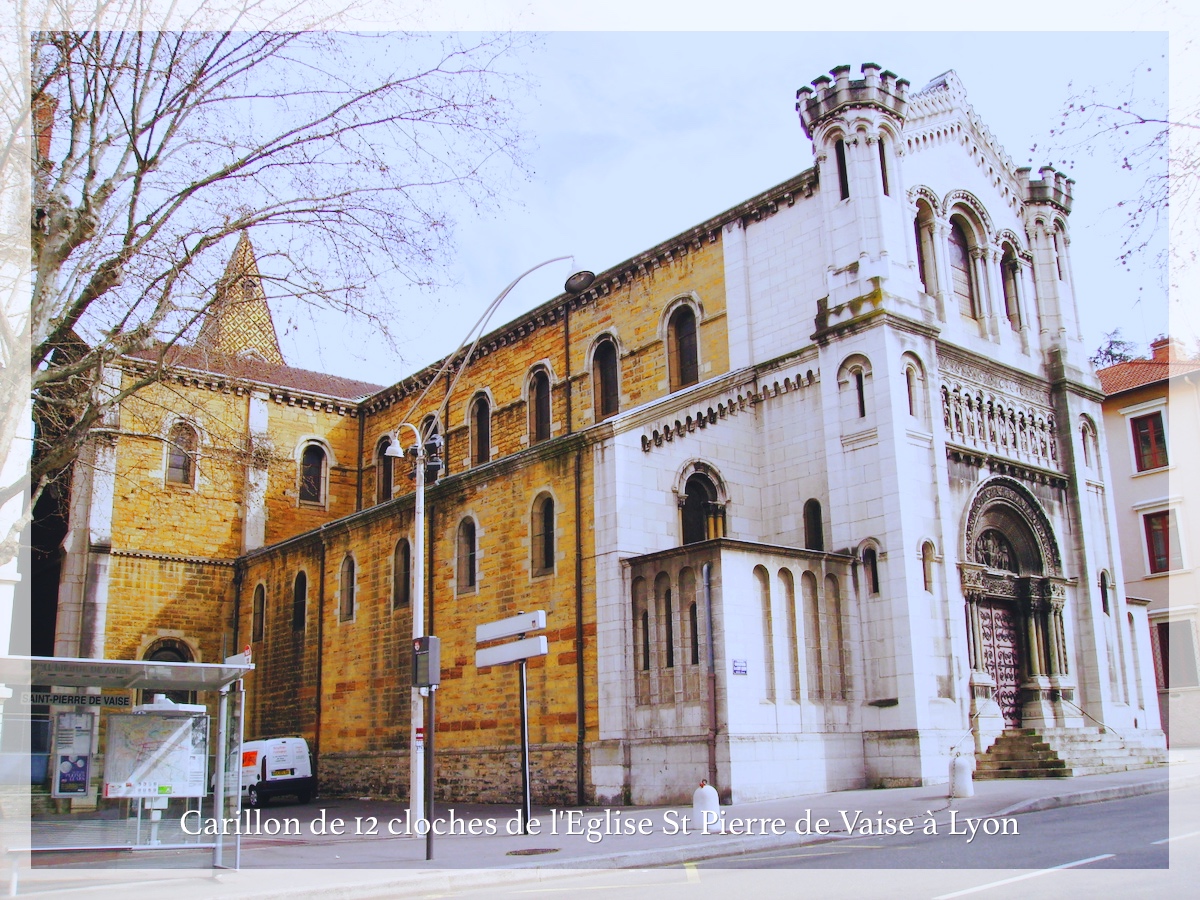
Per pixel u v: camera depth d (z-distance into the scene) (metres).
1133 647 33.53
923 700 24.45
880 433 26.19
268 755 31.95
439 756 29.70
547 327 37.69
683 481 27.31
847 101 28.50
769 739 22.80
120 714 14.79
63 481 32.09
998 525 29.66
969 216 32.00
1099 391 34.22
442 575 30.89
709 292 32.03
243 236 17.56
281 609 38.66
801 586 24.83
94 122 15.77
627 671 24.73
